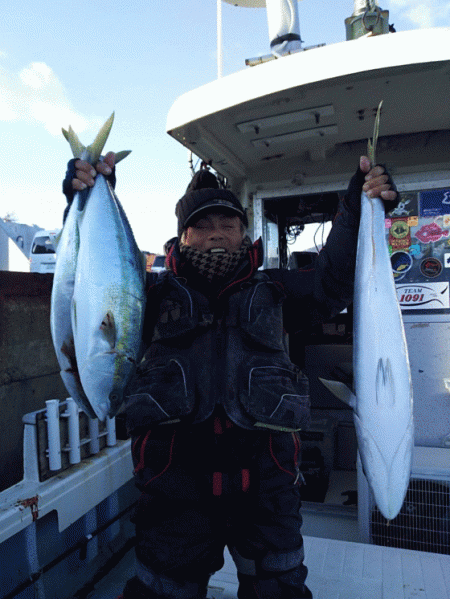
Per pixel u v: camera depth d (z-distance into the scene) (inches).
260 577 51.3
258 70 89.8
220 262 57.1
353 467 136.2
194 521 51.8
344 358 150.7
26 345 122.4
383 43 81.0
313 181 122.0
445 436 105.7
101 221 55.7
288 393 53.4
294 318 63.2
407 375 52.2
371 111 98.0
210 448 52.7
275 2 108.4
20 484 82.6
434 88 88.5
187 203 60.4
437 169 110.3
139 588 52.8
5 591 71.7
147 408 52.4
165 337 55.7
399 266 111.6
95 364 51.7
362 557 83.4
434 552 91.7
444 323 107.4
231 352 54.2
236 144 111.4
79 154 57.7
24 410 119.3
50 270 573.3
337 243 56.2
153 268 551.5
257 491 52.2
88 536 91.3
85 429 96.2
